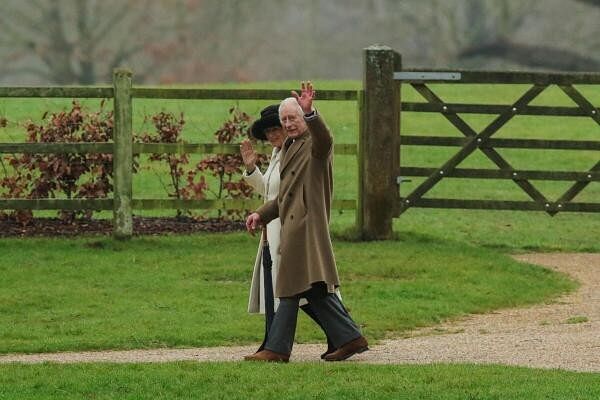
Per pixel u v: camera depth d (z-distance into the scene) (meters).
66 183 58.69
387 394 29.42
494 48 165.75
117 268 50.47
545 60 166.12
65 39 162.12
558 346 37.12
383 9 167.38
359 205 57.50
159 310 43.88
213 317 42.81
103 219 60.62
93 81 164.25
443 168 58.25
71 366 33.38
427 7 166.25
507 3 166.00
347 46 168.75
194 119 97.88
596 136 98.44
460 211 71.56
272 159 36.06
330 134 33.81
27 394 30.00
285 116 34.44
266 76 169.12
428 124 104.75
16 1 160.12
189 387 30.41
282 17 169.25
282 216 34.34
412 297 46.75
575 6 165.88
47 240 55.34
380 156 57.28
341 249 54.78
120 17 164.00
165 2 165.75
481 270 51.56
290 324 34.16
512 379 30.88
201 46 167.50
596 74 57.78
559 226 66.38
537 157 90.75
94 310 43.78
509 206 58.72
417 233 59.09
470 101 113.81
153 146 55.94
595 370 33.06
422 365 33.19
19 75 161.50
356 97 57.28
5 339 39.41
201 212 63.09
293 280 34.00
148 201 55.97
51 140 58.50
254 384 30.53
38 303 44.69
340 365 33.03
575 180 58.69
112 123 58.94
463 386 30.16
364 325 42.09
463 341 39.00
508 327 42.31
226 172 59.47
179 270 50.34
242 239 56.31
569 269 53.88
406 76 57.31
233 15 168.00
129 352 37.78
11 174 67.44
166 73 166.12
